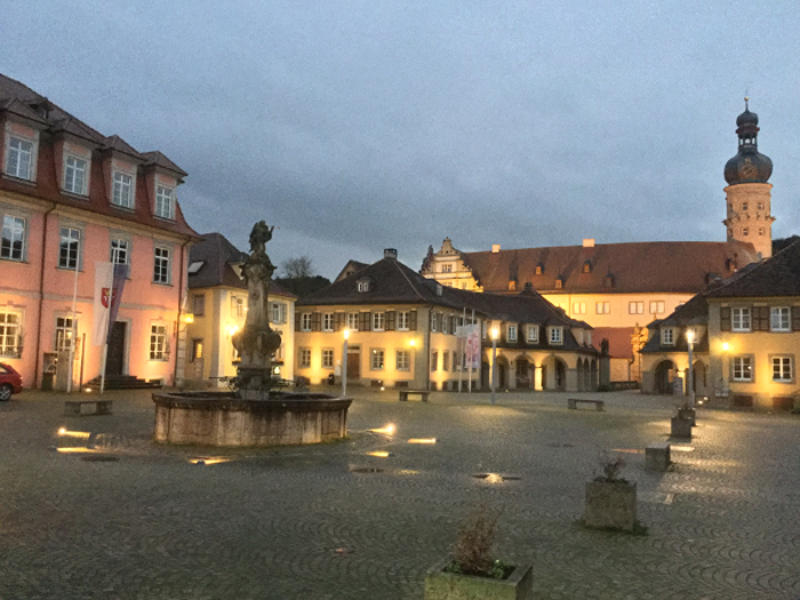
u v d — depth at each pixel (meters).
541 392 62.19
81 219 33.47
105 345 29.27
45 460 12.76
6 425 17.75
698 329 58.31
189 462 13.22
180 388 37.09
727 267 95.44
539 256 105.44
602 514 8.84
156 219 38.00
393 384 54.88
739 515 9.97
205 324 45.88
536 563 7.30
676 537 8.55
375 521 8.91
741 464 15.60
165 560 6.98
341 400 17.33
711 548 8.08
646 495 11.42
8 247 30.41
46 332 31.69
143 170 38.19
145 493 10.17
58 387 30.62
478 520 5.35
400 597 6.11
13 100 31.02
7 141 30.50
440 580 4.93
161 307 38.06
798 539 8.61
